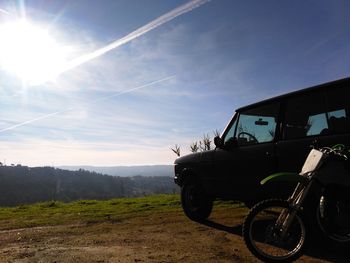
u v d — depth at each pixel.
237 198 6.29
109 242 5.91
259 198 5.81
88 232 6.88
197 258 4.75
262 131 5.88
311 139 4.96
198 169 7.27
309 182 4.16
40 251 5.43
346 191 4.08
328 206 4.14
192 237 6.02
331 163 4.14
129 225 7.47
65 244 5.88
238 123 6.44
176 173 8.06
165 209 9.79
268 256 4.21
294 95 5.43
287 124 5.45
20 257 5.11
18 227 7.88
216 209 8.99
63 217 9.20
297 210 4.12
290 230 4.29
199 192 7.35
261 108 6.00
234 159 6.29
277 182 5.42
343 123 4.63
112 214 9.36
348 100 4.63
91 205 12.73
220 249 5.16
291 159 5.21
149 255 4.98
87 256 5.04
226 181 6.50
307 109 5.17
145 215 8.78
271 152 5.54
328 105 4.87
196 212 7.41
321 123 4.91
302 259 4.54
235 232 6.26
